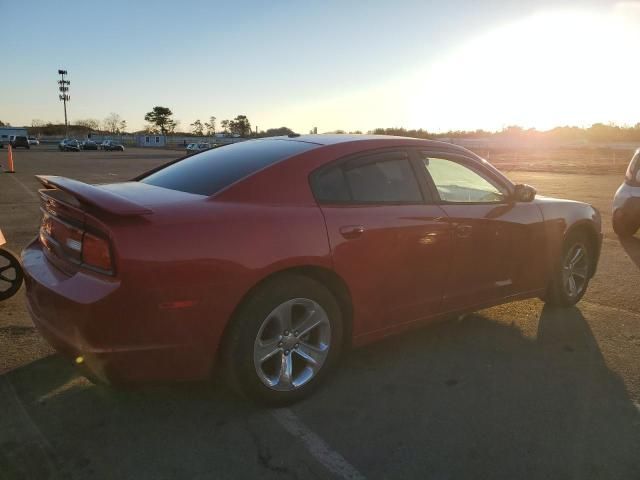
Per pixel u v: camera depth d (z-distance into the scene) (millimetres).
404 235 3334
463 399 3180
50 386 3268
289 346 3023
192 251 2596
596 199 13117
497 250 3936
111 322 2492
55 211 2953
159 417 2943
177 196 2949
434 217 3502
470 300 3867
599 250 5016
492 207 3928
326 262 2998
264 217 2854
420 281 3498
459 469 2533
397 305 3434
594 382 3410
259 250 2762
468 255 3736
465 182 3889
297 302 2971
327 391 3252
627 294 5258
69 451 2635
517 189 4148
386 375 3475
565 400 3180
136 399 3125
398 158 3541
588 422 2945
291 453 2641
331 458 2604
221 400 3127
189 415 2965
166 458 2590
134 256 2477
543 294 4547
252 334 2816
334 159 3256
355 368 3568
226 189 2938
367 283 3227
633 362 3707
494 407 3092
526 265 4223
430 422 2928
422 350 3871
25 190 14430
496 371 3549
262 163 3158
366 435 2799
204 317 2666
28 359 3627
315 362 3139
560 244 4480
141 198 2883
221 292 2682
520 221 4078
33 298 2971
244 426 2865
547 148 55688
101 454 2615
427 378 3439
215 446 2688
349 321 3281
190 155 4047
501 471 2520
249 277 2736
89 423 2879
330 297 3100
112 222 2516
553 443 2744
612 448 2703
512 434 2822
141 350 2576
